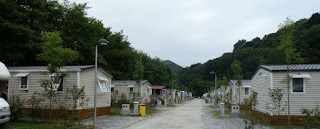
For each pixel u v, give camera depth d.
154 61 63.41
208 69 98.56
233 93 28.36
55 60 12.20
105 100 18.42
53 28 24.92
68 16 26.05
